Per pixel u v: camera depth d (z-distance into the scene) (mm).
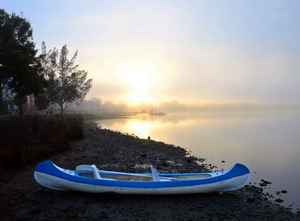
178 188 7785
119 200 7512
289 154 18000
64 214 6449
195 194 8344
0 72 22906
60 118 24875
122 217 6441
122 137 24859
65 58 41781
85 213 6570
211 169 13117
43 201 7273
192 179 8031
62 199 7469
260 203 8023
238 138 28234
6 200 7199
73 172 8391
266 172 12555
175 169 12602
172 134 33312
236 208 7430
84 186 7637
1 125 14219
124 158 14625
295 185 10281
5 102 33594
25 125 16500
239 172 8219
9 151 10734
